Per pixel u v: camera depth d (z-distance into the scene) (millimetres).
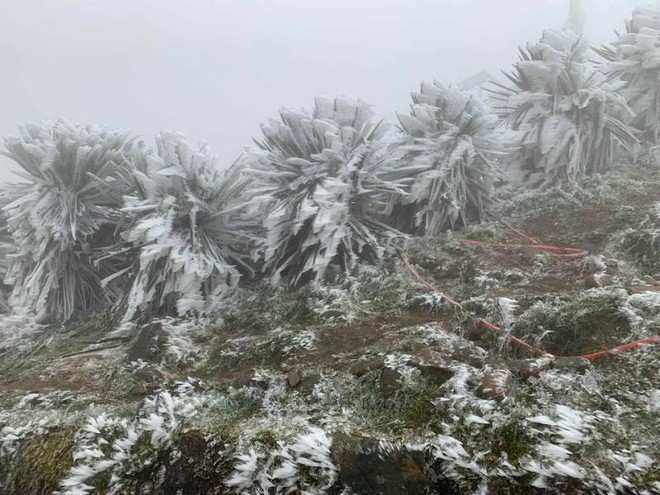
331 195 4027
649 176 5129
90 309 5418
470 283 3705
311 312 3736
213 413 2656
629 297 2771
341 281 4160
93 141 5273
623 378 2248
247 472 2201
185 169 4434
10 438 2865
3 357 4594
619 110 5387
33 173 5059
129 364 3617
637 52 5855
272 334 3537
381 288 3912
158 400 2801
